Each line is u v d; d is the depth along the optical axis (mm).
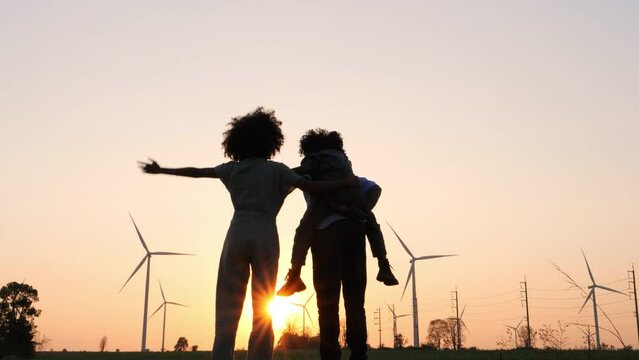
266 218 5945
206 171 6172
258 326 5785
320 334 6723
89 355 35875
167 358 27156
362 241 6938
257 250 5820
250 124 6203
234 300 5832
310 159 6992
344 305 7023
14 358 68438
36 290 74812
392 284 7207
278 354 21953
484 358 16203
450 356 18547
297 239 6801
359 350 6926
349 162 7148
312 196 6965
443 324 101875
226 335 5754
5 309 72250
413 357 18594
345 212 6793
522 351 19578
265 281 5816
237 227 5891
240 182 5973
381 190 7477
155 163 6133
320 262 6734
